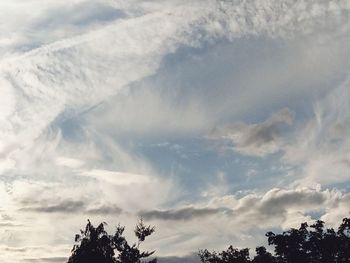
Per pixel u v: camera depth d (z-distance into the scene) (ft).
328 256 239.71
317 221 246.88
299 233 246.27
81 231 215.92
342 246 238.07
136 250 214.69
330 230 244.42
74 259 211.20
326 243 238.07
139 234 218.59
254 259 258.57
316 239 243.60
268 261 254.06
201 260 271.49
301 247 244.83
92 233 214.07
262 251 256.73
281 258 250.57
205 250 272.72
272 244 249.55
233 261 265.34
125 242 215.31
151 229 217.97
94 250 211.00
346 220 240.94
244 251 266.77
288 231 248.93
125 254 213.25
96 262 209.05
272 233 251.80
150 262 217.36
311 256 242.78
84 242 213.05
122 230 217.15
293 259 242.78
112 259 212.84
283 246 245.86
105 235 214.69
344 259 239.50
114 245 214.48
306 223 247.50
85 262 209.05
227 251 269.44
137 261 213.46
